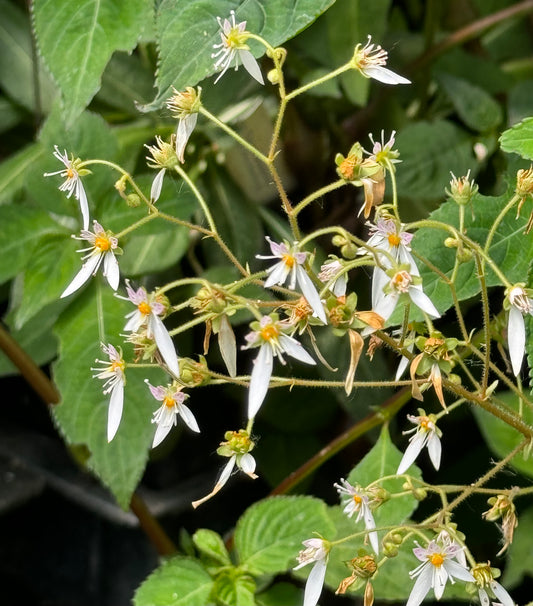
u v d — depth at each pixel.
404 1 0.76
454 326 0.64
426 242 0.48
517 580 0.56
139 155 0.62
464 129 0.61
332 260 0.43
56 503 0.73
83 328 0.55
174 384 0.44
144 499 0.68
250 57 0.44
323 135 0.65
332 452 0.55
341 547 0.52
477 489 0.45
